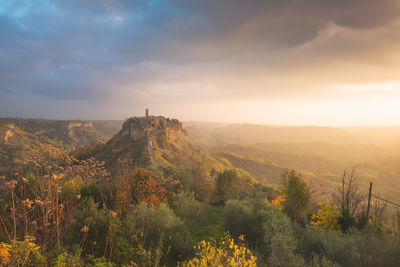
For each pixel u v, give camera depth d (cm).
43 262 467
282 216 1171
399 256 759
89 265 530
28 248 459
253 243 1023
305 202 1512
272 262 734
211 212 1491
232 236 1062
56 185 546
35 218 556
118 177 1127
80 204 755
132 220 825
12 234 502
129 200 1023
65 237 611
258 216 1152
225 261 598
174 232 919
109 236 633
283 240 781
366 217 1366
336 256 789
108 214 702
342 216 1398
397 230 1208
